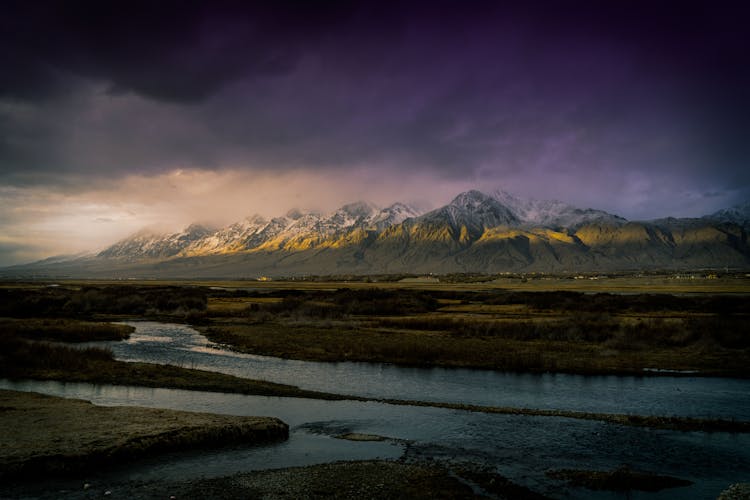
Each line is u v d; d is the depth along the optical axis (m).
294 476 17.39
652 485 17.39
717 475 18.44
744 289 143.00
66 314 80.06
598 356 43.41
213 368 38.47
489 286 185.25
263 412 26.06
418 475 17.66
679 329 53.56
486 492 16.48
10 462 17.02
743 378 35.88
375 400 28.92
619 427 24.00
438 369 38.69
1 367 34.66
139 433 20.05
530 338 53.84
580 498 16.23
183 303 92.44
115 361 38.38
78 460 17.72
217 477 17.30
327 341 51.22
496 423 24.50
